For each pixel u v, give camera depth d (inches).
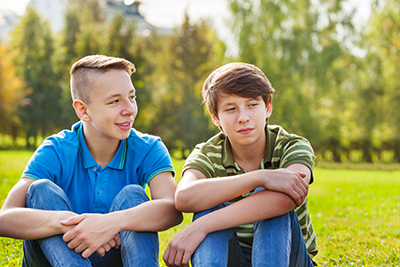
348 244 142.4
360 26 909.2
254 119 84.6
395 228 171.5
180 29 1326.3
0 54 1253.1
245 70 85.8
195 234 74.7
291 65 863.7
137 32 1305.4
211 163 91.5
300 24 898.1
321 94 906.1
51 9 1889.8
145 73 1241.4
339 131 1144.2
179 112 1246.9
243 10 860.0
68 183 91.3
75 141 92.6
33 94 1331.2
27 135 1381.6
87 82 87.2
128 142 96.0
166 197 88.4
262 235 74.0
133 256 75.3
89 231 74.4
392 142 1497.3
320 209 240.1
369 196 304.0
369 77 1185.4
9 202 81.5
